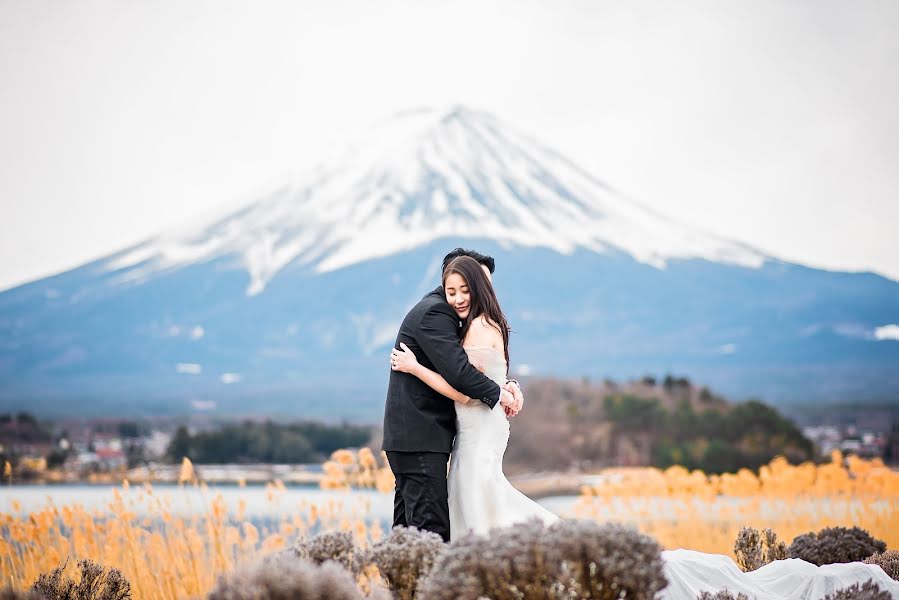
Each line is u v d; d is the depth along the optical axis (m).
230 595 3.59
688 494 11.19
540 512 5.27
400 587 4.29
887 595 4.71
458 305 5.54
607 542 3.71
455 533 5.30
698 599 4.86
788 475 11.67
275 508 7.52
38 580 5.69
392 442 5.39
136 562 6.89
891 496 11.49
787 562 5.50
